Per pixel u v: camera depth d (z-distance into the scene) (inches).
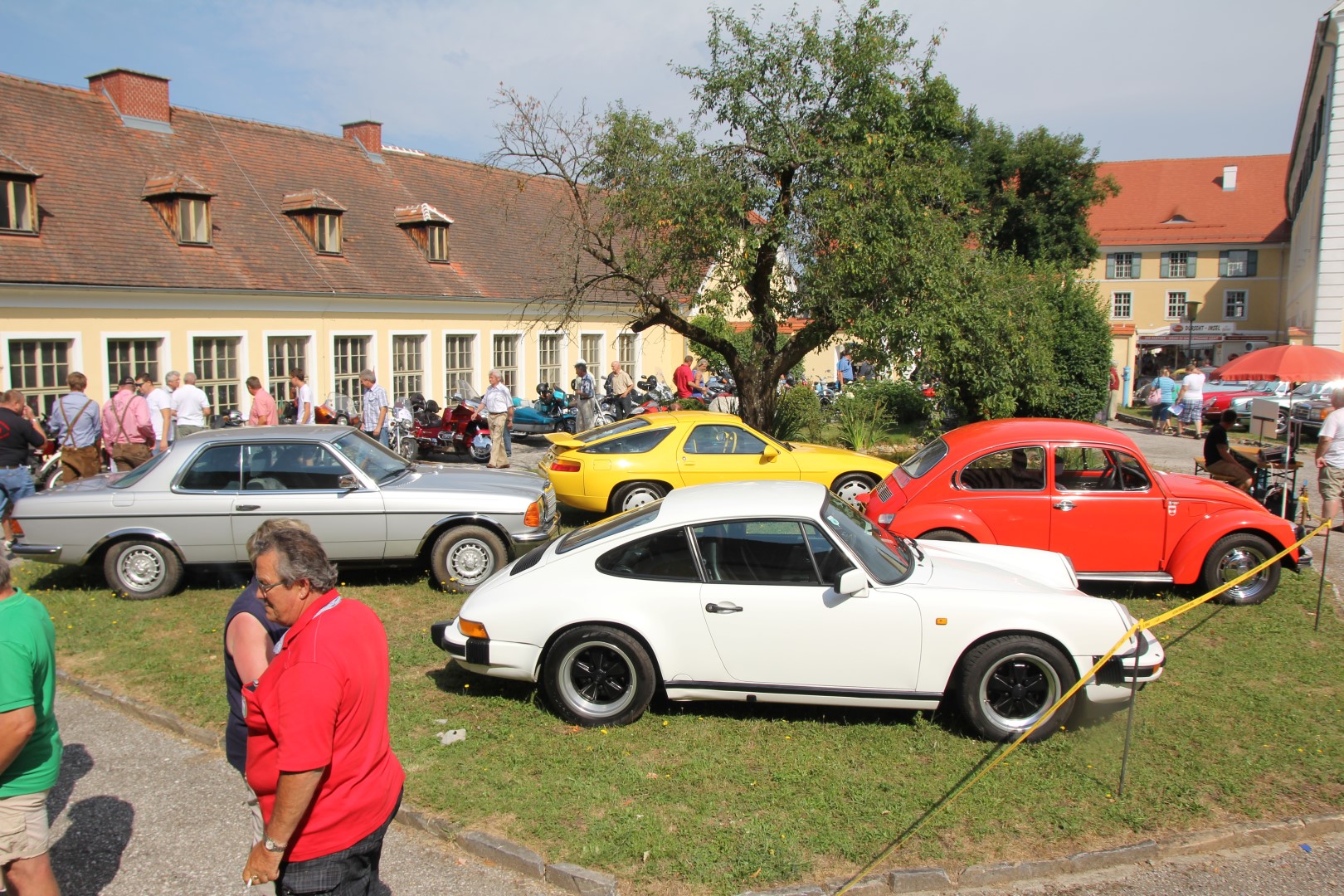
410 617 293.9
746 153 569.9
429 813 171.8
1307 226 1234.0
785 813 170.1
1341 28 957.2
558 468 426.9
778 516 207.9
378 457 341.4
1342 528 414.6
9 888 128.1
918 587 202.5
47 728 127.7
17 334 600.4
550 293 693.9
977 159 1462.8
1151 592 313.0
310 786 103.2
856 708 217.9
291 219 831.1
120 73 777.6
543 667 209.9
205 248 733.3
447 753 194.9
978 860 156.2
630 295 636.7
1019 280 666.2
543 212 1111.6
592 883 150.3
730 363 619.5
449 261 948.0
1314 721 210.7
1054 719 198.1
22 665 119.9
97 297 641.6
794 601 201.2
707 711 217.2
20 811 124.4
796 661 201.5
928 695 199.8
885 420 728.3
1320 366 456.1
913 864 154.9
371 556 320.2
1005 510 298.2
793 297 596.4
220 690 233.1
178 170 781.9
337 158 959.0
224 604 309.1
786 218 553.6
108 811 179.3
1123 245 2080.5
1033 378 612.4
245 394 748.6
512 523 321.7
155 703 226.7
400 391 880.9
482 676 239.3
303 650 106.7
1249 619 282.7
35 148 691.4
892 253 533.3
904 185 553.0
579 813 171.2
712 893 147.9
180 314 696.4
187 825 174.2
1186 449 749.9
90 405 452.4
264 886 152.9
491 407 618.2
